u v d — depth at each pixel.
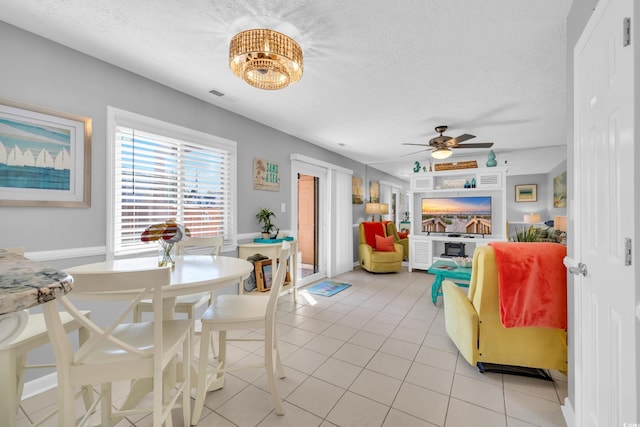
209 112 3.01
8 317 0.72
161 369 1.12
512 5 1.59
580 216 1.39
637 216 0.88
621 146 0.97
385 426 1.51
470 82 2.54
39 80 1.86
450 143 3.79
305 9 1.63
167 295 1.36
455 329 2.23
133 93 2.37
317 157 4.90
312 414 1.60
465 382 1.90
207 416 1.58
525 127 3.79
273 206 3.91
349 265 5.69
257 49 1.63
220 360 1.83
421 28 1.80
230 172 3.27
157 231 1.71
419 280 4.85
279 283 1.63
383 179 7.93
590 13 1.33
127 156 2.38
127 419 1.56
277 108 3.18
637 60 0.87
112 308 2.19
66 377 1.04
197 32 1.84
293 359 2.20
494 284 1.89
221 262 1.95
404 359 2.20
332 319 3.04
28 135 1.81
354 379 1.94
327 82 2.54
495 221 5.13
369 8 1.62
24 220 1.81
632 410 0.90
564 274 1.73
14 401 1.19
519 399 1.73
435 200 5.45
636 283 0.88
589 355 1.28
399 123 3.66
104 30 1.82
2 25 1.72
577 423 1.39
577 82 1.42
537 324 1.76
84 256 2.07
